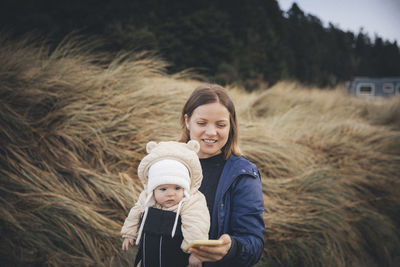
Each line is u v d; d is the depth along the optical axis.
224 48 14.70
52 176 2.44
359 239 3.19
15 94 2.79
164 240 1.12
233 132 1.36
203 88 1.33
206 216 1.14
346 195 3.51
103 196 2.52
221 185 1.21
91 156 2.81
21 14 9.30
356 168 4.04
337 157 4.23
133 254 2.28
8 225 2.05
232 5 19.56
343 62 36.47
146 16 13.67
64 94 3.03
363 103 8.56
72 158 2.66
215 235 1.17
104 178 2.58
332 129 4.91
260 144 3.70
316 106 6.80
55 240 2.13
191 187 1.20
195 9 16.34
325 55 34.59
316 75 27.36
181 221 1.14
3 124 2.59
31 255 2.01
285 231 2.81
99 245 2.22
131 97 3.38
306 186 3.41
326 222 3.01
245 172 1.21
